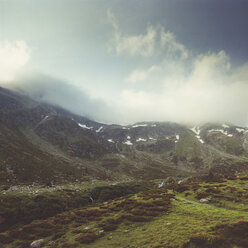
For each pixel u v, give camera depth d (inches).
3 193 2957.7
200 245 561.0
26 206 2287.2
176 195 1553.9
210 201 1162.6
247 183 1553.9
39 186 3991.1
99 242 760.3
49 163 6958.7
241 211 886.4
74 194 3617.1
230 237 575.5
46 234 1026.7
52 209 2477.9
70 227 1087.6
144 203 1264.8
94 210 1391.5
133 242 695.1
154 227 820.6
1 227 1776.6
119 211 1256.8
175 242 606.2
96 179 6619.1
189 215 908.6
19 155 6397.6
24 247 909.2
